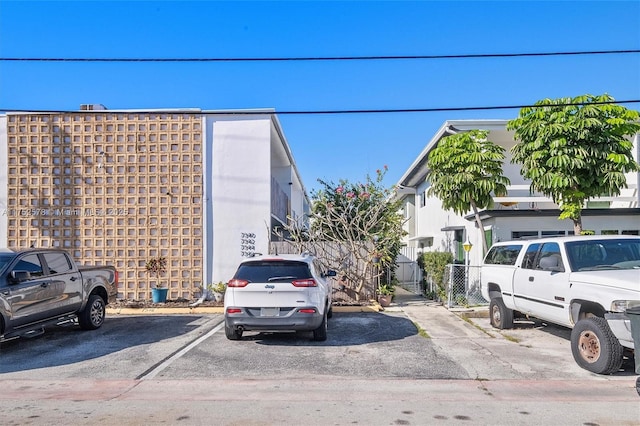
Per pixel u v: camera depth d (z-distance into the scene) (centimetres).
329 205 1525
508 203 1525
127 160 1492
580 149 1134
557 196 1199
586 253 841
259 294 892
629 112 1144
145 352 866
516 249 1030
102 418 543
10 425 521
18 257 910
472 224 1709
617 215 1469
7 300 845
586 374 716
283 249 1468
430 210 2373
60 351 882
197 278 1466
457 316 1260
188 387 662
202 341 954
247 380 693
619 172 1141
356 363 784
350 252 1460
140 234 1480
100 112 1254
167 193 1484
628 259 837
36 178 1491
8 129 1498
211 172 1488
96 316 1094
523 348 888
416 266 1938
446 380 690
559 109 1159
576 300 786
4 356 845
